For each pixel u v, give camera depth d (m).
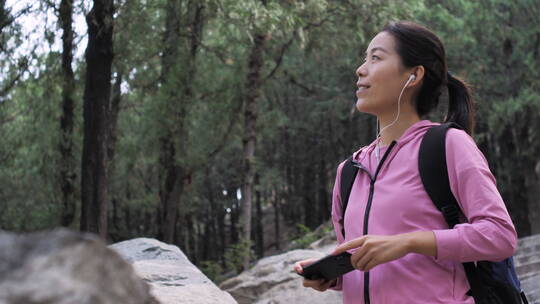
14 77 10.16
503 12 16.19
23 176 12.40
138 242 4.71
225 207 26.73
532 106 14.98
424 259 1.68
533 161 16.73
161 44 12.09
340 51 13.99
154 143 13.59
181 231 15.67
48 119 11.37
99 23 8.71
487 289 1.65
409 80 1.87
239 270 12.65
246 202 13.34
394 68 1.88
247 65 13.66
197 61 13.44
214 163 21.34
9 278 0.44
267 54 13.98
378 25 11.66
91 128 8.66
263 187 22.56
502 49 16.23
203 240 28.53
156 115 12.80
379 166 1.85
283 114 18.92
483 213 1.61
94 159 8.66
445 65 1.95
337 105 20.97
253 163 13.55
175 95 12.59
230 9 9.72
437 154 1.73
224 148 15.76
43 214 11.74
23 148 12.55
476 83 15.45
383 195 1.78
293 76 17.98
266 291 7.68
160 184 14.28
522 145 16.42
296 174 28.03
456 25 15.00
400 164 1.80
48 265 0.45
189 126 13.48
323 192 27.14
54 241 0.47
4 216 12.20
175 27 12.24
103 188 8.67
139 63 12.03
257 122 14.48
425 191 1.72
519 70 15.45
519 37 15.23
